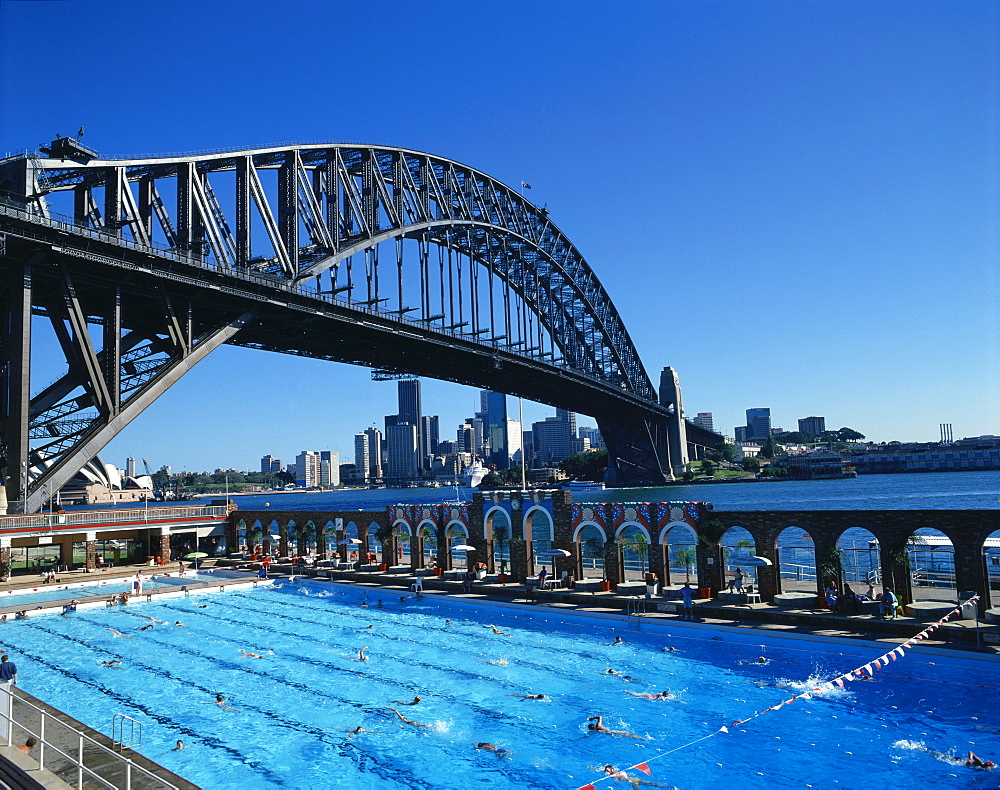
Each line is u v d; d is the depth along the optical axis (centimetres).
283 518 6016
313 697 2502
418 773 1853
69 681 2764
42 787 1464
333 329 8369
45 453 5528
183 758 1970
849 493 17100
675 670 2656
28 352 4997
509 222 14138
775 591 3297
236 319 6700
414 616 3850
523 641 3206
